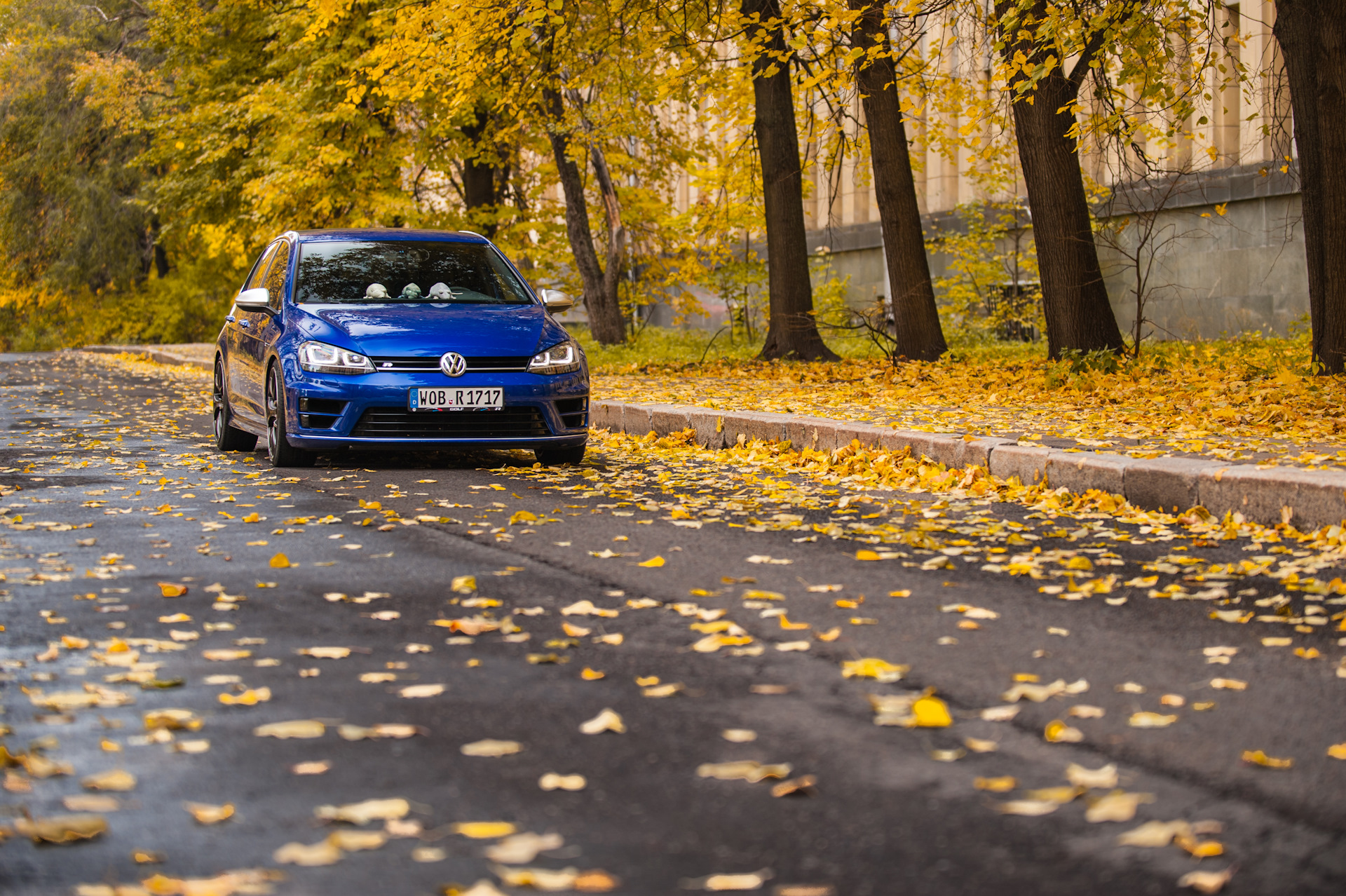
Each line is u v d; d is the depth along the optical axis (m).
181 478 8.47
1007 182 23.47
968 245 23.52
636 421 11.48
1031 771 2.98
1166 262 24.28
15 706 3.54
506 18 16.97
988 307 24.39
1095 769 2.99
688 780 2.95
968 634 4.24
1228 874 2.43
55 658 4.03
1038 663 3.90
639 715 3.42
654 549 5.78
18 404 15.80
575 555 5.66
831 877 2.44
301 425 8.81
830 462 8.86
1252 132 22.56
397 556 5.66
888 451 8.76
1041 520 6.63
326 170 23.95
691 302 28.94
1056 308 15.21
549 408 8.95
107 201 39.38
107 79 31.33
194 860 2.53
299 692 3.66
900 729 3.29
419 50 17.73
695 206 26.86
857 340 24.03
